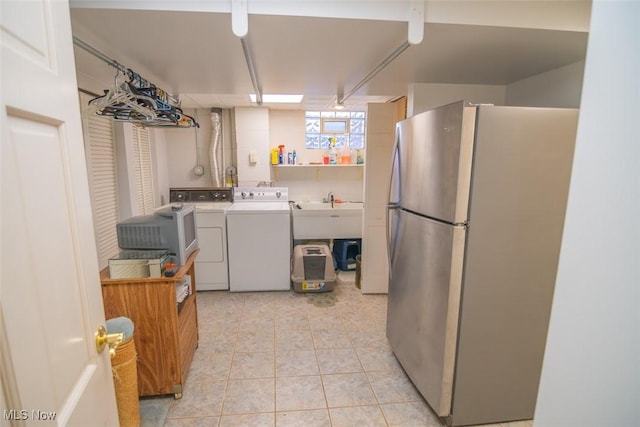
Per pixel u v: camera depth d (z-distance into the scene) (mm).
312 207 4184
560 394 655
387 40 1586
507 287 1544
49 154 627
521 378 1652
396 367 2176
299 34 1503
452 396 1622
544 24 1452
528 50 1758
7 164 490
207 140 4246
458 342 1564
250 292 3412
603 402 567
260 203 3752
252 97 3477
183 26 1402
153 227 1899
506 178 1450
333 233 4039
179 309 1998
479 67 2092
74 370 699
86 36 1509
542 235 1519
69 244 695
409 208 1908
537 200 1487
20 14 539
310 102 3758
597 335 571
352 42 1609
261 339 2510
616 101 525
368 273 3365
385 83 2555
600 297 562
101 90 2549
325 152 4441
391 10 1348
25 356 522
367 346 2422
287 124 4367
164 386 1841
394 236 2133
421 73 2223
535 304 1578
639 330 503
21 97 531
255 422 1709
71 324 691
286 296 3322
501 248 1503
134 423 1532
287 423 1705
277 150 4180
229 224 3295
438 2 1374
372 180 3236
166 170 4180
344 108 4180
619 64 519
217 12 1273
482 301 1538
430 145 1640
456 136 1427
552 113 1434
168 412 1769
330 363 2215
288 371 2127
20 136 530
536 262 1540
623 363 530
